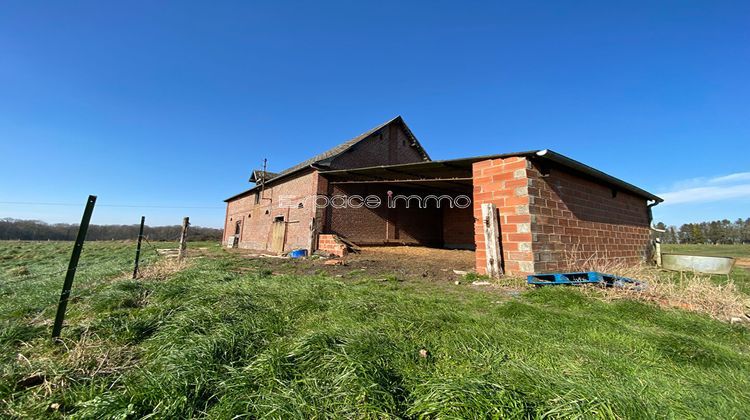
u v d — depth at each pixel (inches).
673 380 81.1
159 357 90.7
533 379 72.9
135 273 237.9
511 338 104.7
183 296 163.8
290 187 588.7
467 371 81.9
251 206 803.4
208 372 79.4
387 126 656.4
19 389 76.6
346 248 439.2
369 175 472.1
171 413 63.8
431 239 638.5
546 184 259.8
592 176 311.9
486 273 253.1
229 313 128.2
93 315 136.1
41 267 404.2
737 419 63.6
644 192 399.2
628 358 93.2
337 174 486.6
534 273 230.5
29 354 97.9
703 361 92.3
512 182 251.9
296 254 456.1
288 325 121.3
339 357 84.2
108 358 92.9
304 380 76.2
